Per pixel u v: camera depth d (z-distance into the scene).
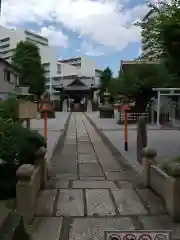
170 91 21.08
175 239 4.16
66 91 52.69
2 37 84.69
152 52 9.34
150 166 6.54
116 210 5.27
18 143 6.28
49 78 71.81
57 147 11.88
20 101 8.41
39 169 6.20
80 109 49.47
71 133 16.44
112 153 10.68
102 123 22.55
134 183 6.91
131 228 4.54
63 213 5.14
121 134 15.89
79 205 5.50
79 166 8.70
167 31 7.54
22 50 37.25
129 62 27.92
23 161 6.39
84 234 4.36
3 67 27.39
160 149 11.18
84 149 11.48
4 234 2.41
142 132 9.20
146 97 22.06
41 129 18.08
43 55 78.75
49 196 5.98
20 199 4.81
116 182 7.00
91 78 64.75
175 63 8.15
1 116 7.03
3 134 6.28
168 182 5.08
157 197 5.91
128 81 21.22
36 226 4.63
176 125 19.80
